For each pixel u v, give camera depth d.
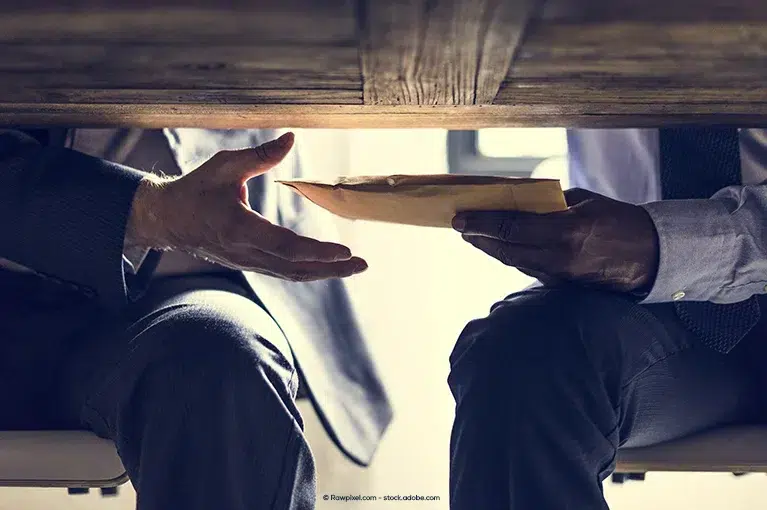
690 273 0.85
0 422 1.00
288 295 1.18
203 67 0.65
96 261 0.85
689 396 0.93
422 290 1.99
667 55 0.62
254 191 1.21
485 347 0.80
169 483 0.81
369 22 0.54
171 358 0.83
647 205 0.86
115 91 0.72
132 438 0.84
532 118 0.83
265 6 0.53
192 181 0.84
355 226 2.01
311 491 0.85
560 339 0.79
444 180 0.73
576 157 1.26
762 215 0.86
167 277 1.12
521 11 0.52
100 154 1.12
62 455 0.92
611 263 0.84
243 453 0.82
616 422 0.81
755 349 0.99
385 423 1.25
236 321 0.87
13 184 0.85
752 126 0.88
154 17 0.55
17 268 1.04
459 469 0.79
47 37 0.58
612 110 0.79
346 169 1.90
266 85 0.70
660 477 1.87
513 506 0.76
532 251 0.82
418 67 0.64
